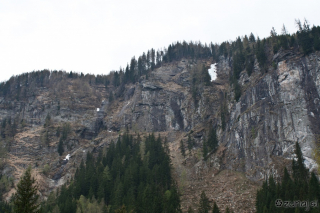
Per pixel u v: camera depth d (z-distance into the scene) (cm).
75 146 17075
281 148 10456
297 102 11012
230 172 11338
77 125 18625
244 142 11688
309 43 12256
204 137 14088
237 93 13450
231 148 12156
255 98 12456
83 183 11662
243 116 12294
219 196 10038
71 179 13238
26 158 15912
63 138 17038
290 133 10531
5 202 11544
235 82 13900
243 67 14988
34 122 19162
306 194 7931
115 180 11638
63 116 19688
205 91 16500
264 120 11456
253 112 11969
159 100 18512
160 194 9638
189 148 13500
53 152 16375
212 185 10844
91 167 12550
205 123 14962
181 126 16600
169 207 8869
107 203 10881
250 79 13725
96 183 11531
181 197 10412
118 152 13662
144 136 15725
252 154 11106
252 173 10631
